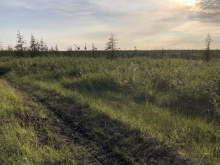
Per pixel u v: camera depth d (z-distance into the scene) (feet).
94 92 25.73
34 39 101.65
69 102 21.48
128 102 21.47
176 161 10.90
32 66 48.65
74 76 36.88
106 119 16.37
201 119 16.96
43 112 18.28
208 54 77.82
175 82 25.98
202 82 23.75
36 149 12.03
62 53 100.01
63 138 13.75
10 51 101.14
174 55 116.98
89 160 11.37
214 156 11.43
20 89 28.19
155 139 12.84
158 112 18.12
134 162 11.11
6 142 12.19
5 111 16.98
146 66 43.21
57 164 10.81
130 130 14.19
